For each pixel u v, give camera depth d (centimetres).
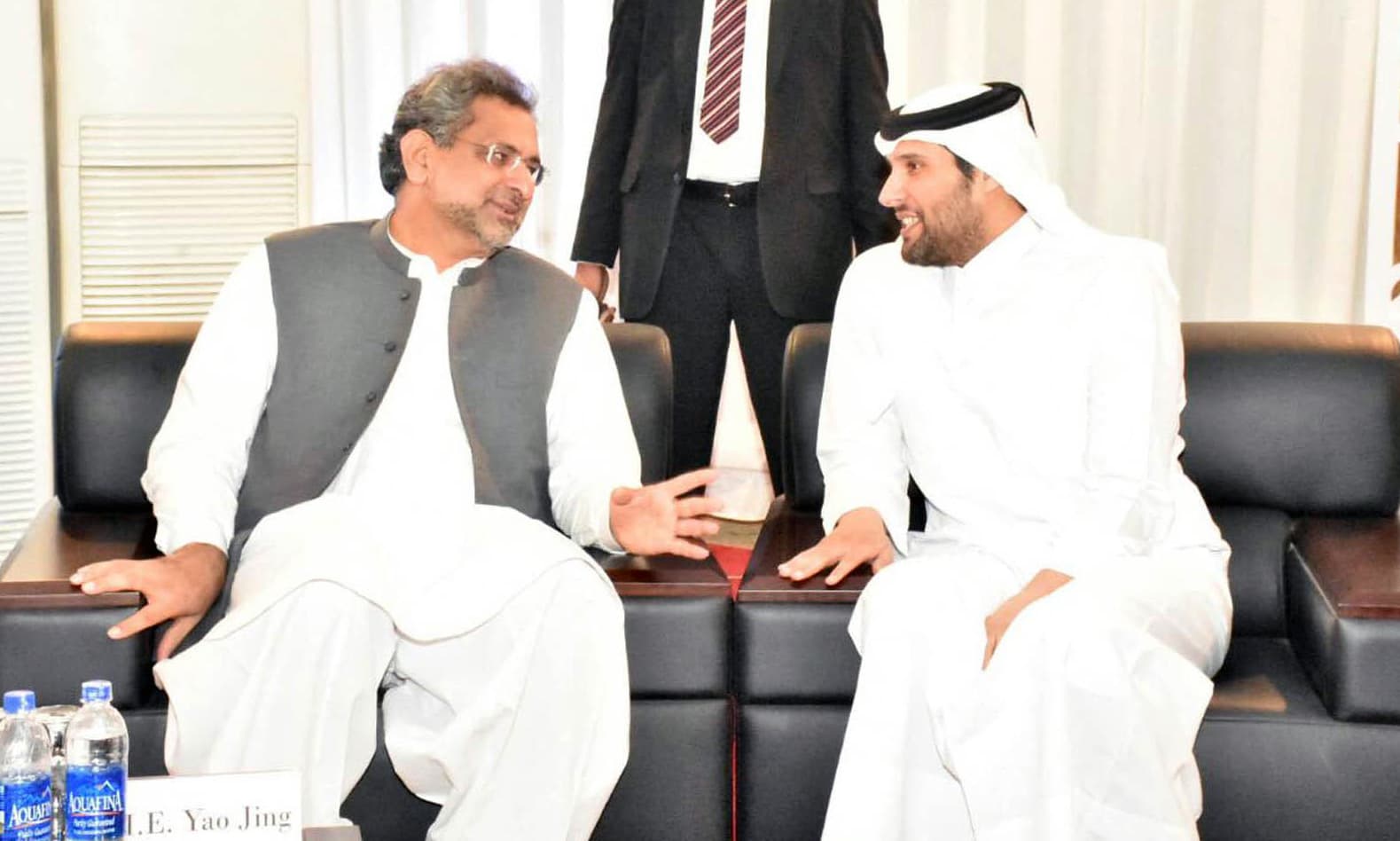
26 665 238
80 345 292
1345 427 287
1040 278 278
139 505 288
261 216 473
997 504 278
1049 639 235
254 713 238
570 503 274
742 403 489
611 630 247
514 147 275
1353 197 472
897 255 292
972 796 236
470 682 248
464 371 279
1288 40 470
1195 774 239
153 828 184
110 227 469
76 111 464
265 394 278
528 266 291
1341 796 243
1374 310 464
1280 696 251
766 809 253
